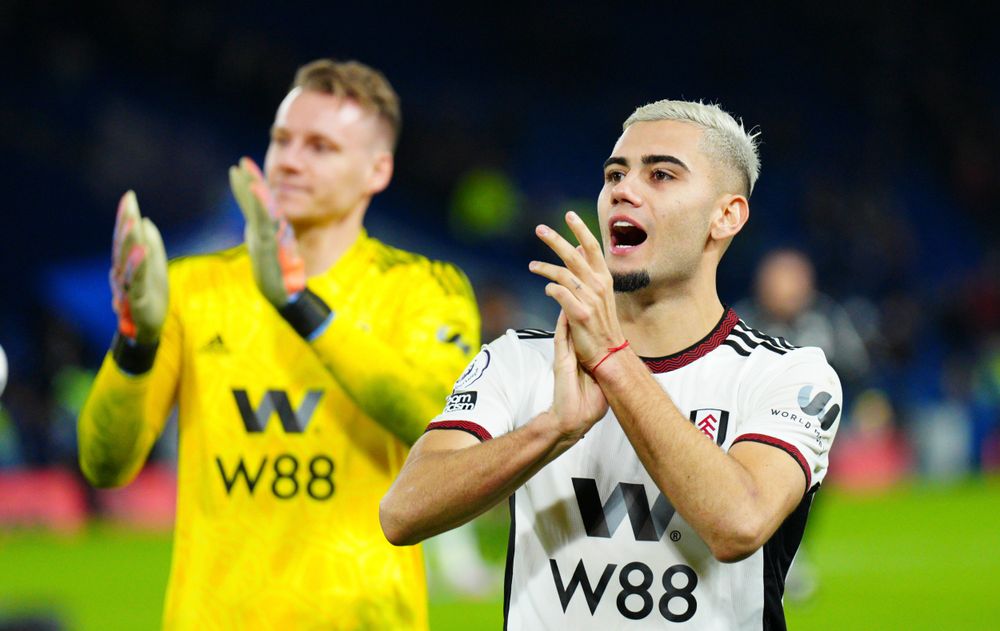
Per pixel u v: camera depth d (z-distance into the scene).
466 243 77.69
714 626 10.20
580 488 10.52
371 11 92.44
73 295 55.69
